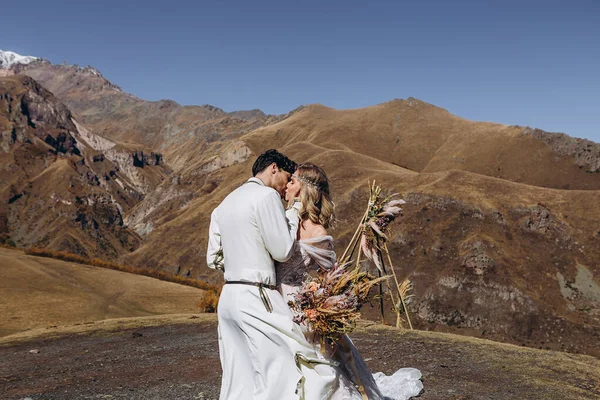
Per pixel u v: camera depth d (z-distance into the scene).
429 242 149.00
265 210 3.59
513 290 130.62
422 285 138.12
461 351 9.77
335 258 3.92
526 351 9.77
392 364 8.66
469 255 139.38
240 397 3.67
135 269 106.00
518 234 149.25
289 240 3.62
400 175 184.25
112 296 65.00
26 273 67.25
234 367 3.72
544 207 153.88
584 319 125.25
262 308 3.59
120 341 15.16
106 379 9.05
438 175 175.25
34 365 11.83
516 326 124.62
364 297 3.81
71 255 98.62
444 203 158.88
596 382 7.39
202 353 11.51
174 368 9.70
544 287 133.75
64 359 12.48
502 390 6.77
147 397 7.20
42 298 57.72
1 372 11.01
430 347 10.24
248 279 3.61
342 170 199.25
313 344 3.74
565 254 142.75
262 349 3.56
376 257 4.41
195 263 196.50
